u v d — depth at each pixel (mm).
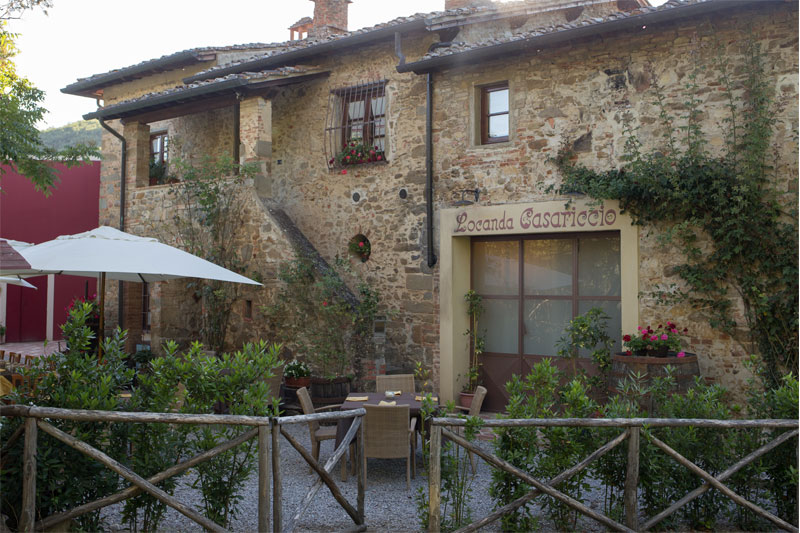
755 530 4750
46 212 15969
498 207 8875
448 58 8859
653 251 7848
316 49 10266
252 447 4707
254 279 10234
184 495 5637
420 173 9594
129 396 4926
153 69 12883
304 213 10781
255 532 4691
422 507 4762
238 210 10625
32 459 3830
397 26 9352
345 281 10219
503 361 9219
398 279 9727
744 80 7414
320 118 10719
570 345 8484
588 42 8344
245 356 4684
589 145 8328
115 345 4598
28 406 3846
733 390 7336
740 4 7152
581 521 4859
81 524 4160
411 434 6395
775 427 4613
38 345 15828
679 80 7789
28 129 10500
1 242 5785
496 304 9281
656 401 5223
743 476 4750
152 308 12180
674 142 7742
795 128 7148
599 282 8500
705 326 7535
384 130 10156
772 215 7105
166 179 12523
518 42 8344
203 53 12266
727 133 7480
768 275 7191
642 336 7305
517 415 4695
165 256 7457
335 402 8359
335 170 10453
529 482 4387
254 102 10602
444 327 9234
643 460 4633
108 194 12867
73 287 16984
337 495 4707
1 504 3930
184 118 12688
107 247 7234
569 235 8719
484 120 9281
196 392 4477
